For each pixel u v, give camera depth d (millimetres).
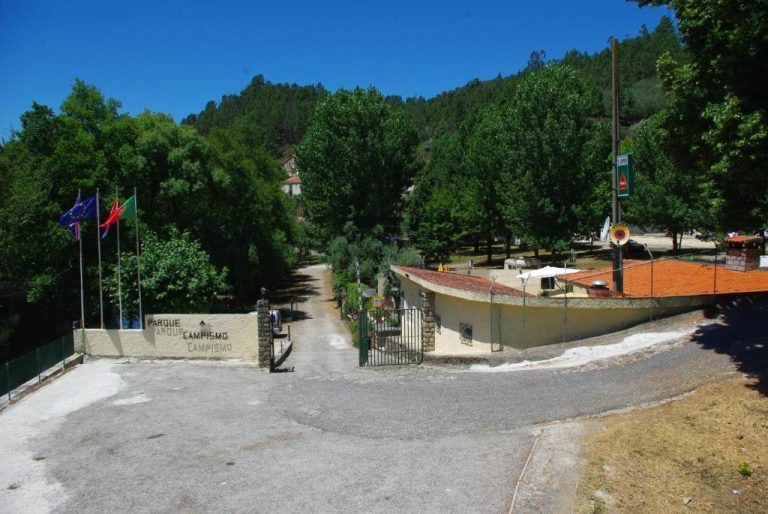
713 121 11164
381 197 50812
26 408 14711
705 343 14023
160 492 9367
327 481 9305
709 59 11727
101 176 30859
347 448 10734
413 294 25547
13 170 26266
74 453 11453
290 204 68125
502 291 19266
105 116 34688
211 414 13695
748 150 10188
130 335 20500
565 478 8336
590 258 55438
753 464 7965
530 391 12969
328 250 51844
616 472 8266
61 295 29625
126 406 14688
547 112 43844
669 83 12734
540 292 24031
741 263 21828
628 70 167625
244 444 11422
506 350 17547
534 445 9812
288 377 17469
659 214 44594
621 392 11969
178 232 35250
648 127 46562
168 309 26266
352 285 43250
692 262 25125
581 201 44625
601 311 16719
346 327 37844
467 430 11055
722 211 12250
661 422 9820
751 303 16953
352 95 50312
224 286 28094
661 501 7395
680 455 8523
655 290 19750
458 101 174875
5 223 25172
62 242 28016
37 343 31078
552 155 43219
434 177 75000
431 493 8539
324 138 50094
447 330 20969
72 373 18484
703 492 7500
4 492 9750
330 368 19250
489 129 54781
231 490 9258
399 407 13016
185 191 36750
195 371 18531
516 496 8086
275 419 12984
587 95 45281
